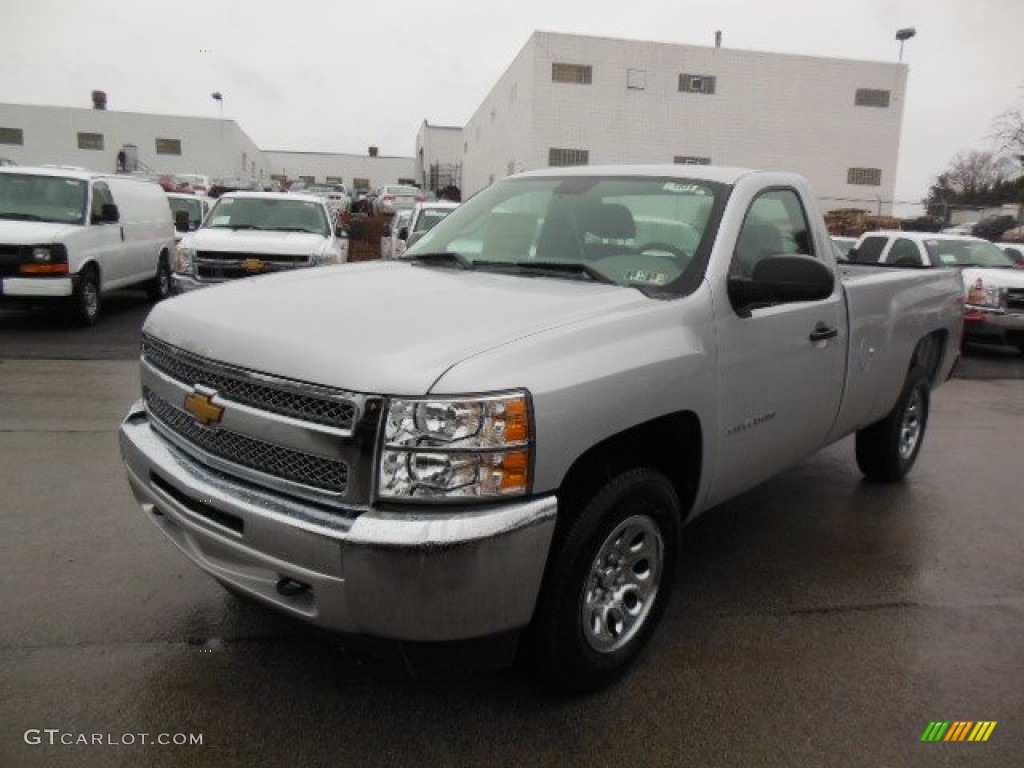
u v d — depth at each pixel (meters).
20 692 2.87
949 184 61.25
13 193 10.63
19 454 5.43
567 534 2.71
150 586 3.67
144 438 3.10
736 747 2.75
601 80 34.69
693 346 3.07
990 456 6.50
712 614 3.66
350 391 2.38
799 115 36.38
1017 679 3.23
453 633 2.39
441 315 2.80
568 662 2.80
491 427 2.36
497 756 2.65
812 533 4.68
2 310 11.96
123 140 48.06
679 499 3.36
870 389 4.62
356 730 2.75
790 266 3.19
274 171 77.50
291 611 2.52
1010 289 11.24
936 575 4.17
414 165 79.19
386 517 2.34
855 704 3.02
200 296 3.26
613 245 3.62
